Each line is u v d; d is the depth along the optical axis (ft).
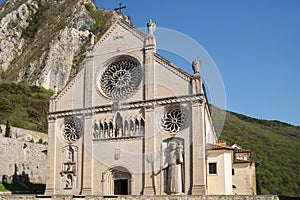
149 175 169.37
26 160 250.98
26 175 248.52
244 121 545.03
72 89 196.13
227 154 180.34
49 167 190.39
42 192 217.56
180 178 163.53
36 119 449.89
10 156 238.48
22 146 249.75
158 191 166.20
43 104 493.77
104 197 137.59
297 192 321.73
